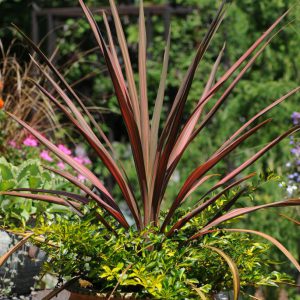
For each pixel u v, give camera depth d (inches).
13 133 219.6
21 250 136.3
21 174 145.1
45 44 329.1
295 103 234.1
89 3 336.5
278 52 243.1
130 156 289.9
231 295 104.2
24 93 229.9
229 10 253.3
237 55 255.8
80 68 300.5
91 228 93.6
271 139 231.9
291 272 203.5
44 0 379.2
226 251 98.8
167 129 96.6
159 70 285.1
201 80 263.1
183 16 294.0
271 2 243.6
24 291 140.0
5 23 394.9
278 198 206.2
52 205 148.6
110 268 91.8
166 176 98.7
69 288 94.6
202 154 246.1
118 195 283.0
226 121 243.1
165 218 98.0
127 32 299.6
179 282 87.1
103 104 297.4
